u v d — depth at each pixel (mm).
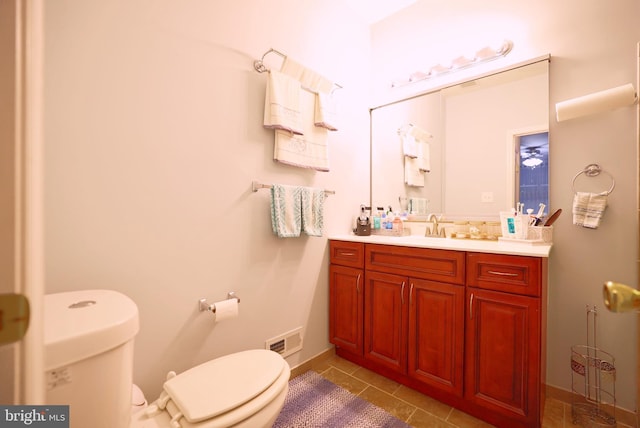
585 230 1486
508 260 1238
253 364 1052
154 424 803
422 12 2137
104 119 1029
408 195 2199
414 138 2176
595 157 1467
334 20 2049
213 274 1354
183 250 1248
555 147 1586
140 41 1118
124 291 1080
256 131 1532
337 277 1927
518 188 1723
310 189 1702
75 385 606
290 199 1592
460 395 1373
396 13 2277
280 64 1655
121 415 693
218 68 1369
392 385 1649
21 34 341
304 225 1649
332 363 1907
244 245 1482
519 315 1217
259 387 908
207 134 1328
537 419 1166
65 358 587
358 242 1806
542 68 1632
